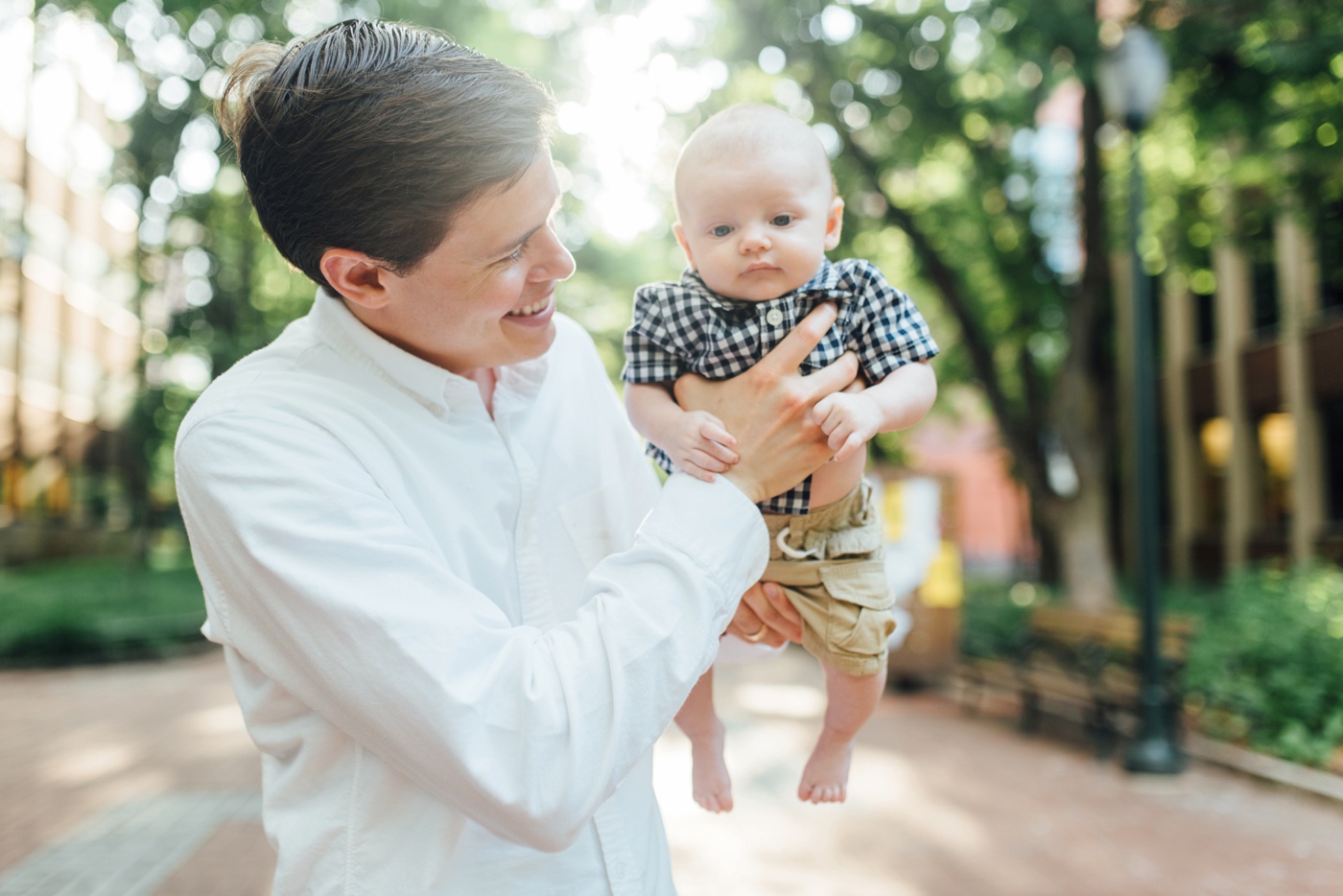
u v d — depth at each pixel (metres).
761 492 1.34
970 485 43.34
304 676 1.15
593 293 16.41
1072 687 7.86
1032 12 8.91
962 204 13.73
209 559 1.21
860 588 1.62
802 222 1.57
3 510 25.08
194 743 7.91
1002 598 16.56
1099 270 11.46
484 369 1.46
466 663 1.09
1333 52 8.24
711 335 1.58
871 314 1.59
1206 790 6.49
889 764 7.27
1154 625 6.99
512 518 1.40
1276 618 8.41
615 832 1.31
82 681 11.71
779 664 12.89
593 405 1.59
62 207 27.70
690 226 1.63
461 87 1.13
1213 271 15.04
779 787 6.46
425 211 1.13
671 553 1.22
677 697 1.17
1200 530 18.83
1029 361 14.27
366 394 1.30
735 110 1.64
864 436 1.38
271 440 1.18
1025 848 5.27
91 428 29.86
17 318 25.50
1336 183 10.05
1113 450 20.64
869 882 4.77
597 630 1.16
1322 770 6.55
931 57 10.61
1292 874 4.87
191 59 11.00
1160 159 12.20
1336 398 15.20
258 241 14.27
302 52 1.18
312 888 1.19
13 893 4.59
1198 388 18.70
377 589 1.11
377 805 1.19
